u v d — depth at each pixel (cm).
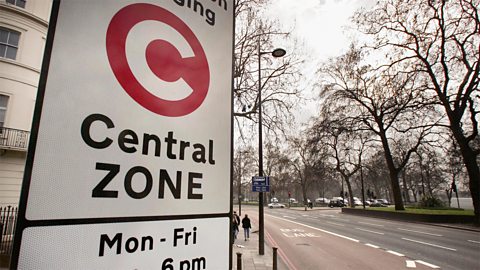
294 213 3925
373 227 1984
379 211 2881
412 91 2009
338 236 1528
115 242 110
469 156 1950
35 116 97
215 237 143
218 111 159
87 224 104
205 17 166
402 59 2077
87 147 108
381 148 3734
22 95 1335
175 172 133
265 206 6231
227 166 156
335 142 2948
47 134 99
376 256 1003
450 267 849
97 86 114
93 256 104
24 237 91
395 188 2745
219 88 163
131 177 118
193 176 140
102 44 118
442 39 1934
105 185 110
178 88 142
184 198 134
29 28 1382
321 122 2733
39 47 1412
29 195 93
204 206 141
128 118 121
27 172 94
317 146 2953
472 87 1875
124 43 126
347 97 2675
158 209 124
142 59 131
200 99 151
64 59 107
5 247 715
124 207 114
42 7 1432
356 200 6444
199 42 159
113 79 119
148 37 135
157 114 131
